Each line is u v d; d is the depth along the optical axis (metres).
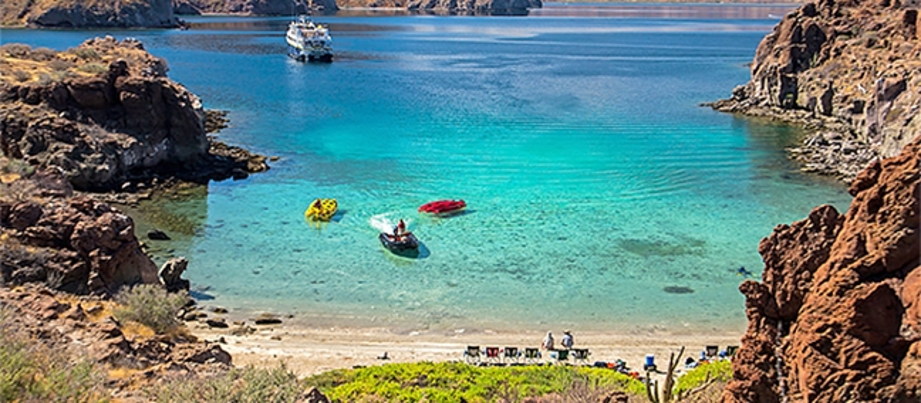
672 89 142.38
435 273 50.50
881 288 15.12
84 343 25.34
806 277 17.30
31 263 35.88
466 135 95.88
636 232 59.22
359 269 51.12
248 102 122.50
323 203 63.53
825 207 17.78
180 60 182.62
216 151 83.50
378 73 163.75
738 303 46.44
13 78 74.94
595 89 141.00
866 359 14.79
